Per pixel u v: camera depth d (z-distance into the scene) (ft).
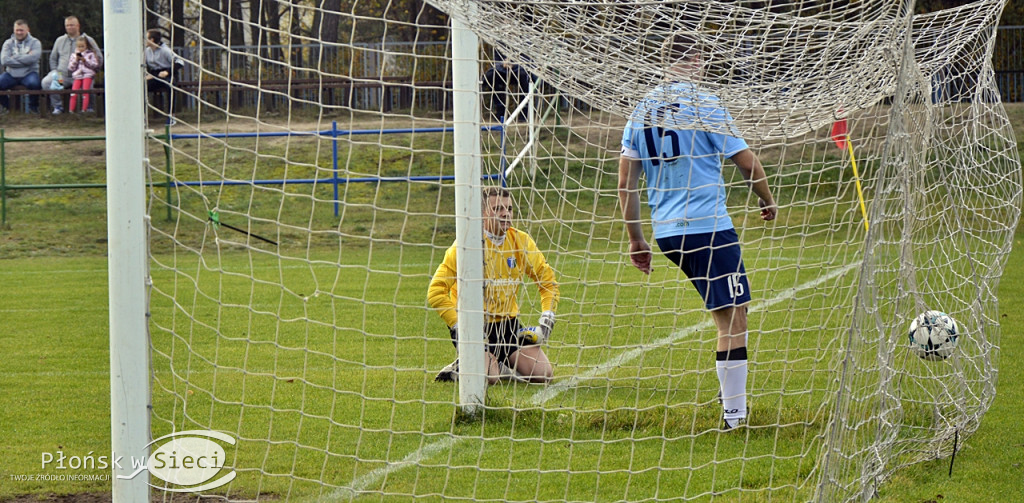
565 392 65.26
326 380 70.95
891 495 44.52
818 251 142.10
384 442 54.08
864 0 47.06
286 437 55.11
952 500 43.83
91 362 80.84
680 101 54.80
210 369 75.41
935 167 54.75
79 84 256.11
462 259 59.06
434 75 221.66
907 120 44.34
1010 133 56.39
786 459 49.60
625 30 54.70
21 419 61.31
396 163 214.69
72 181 220.64
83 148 237.66
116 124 39.96
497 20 52.85
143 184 40.55
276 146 215.10
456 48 58.59
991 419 57.26
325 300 116.16
